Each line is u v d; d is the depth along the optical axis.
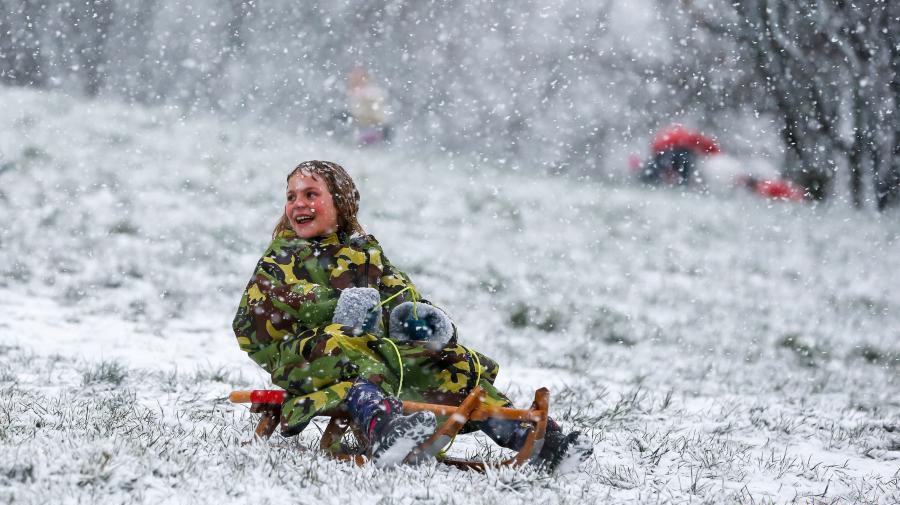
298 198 18.62
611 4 94.38
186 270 46.22
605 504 16.03
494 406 16.67
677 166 87.81
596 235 65.56
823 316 48.34
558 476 17.08
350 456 17.03
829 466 20.59
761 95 81.50
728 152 85.88
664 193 85.19
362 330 17.39
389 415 16.23
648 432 22.89
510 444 17.52
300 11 103.56
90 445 15.73
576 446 17.00
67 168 66.50
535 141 98.12
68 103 89.44
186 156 75.31
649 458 19.88
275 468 16.00
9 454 15.22
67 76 99.81
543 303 45.91
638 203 78.38
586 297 48.81
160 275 44.56
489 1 101.00
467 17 101.75
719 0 81.94
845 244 68.25
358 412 16.58
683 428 23.86
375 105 94.38
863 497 18.36
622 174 93.06
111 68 101.19
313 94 99.25
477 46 101.19
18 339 30.14
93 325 34.34
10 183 60.66
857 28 75.75
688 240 66.31
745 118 84.69
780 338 42.34
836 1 76.62
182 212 59.34
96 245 49.09
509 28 99.00
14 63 99.00
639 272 56.53
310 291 17.70
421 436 15.81
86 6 100.62
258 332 17.94
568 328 41.72
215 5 102.69
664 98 89.69
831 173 81.25
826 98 79.25
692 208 77.69
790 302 51.53
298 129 96.69
